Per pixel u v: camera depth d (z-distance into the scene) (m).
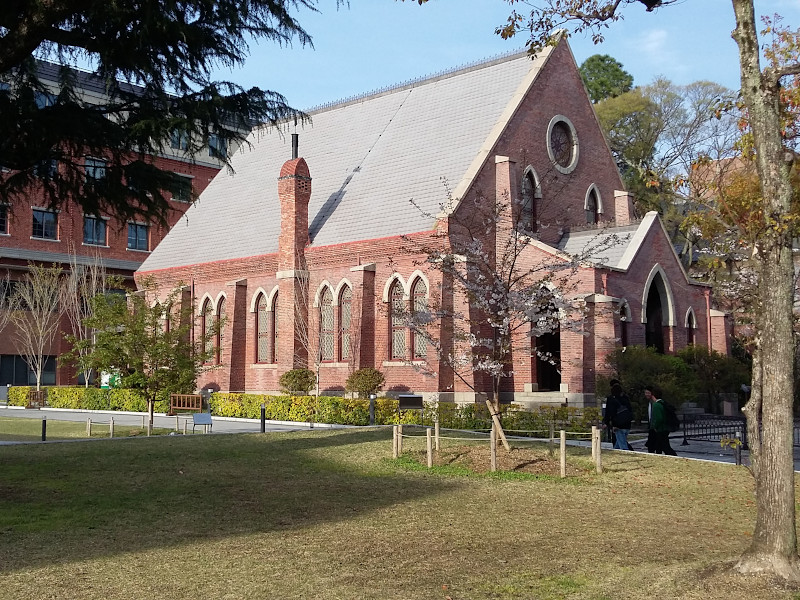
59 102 16.09
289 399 34.06
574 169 41.28
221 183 53.31
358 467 19.84
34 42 14.79
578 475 18.64
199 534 12.87
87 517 14.15
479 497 16.19
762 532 9.75
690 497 16.56
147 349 30.05
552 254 33.06
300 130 51.12
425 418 30.52
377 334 37.31
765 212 9.95
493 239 35.28
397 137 43.38
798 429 33.19
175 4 14.76
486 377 34.78
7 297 54.12
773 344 9.80
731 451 24.86
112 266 59.81
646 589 9.50
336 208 41.81
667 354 36.38
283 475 18.73
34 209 56.56
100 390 42.72
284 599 9.34
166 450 22.52
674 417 23.09
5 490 16.56
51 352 56.25
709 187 18.67
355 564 10.94
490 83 41.41
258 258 43.00
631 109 60.91
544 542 12.33
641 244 35.62
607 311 26.58
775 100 10.05
